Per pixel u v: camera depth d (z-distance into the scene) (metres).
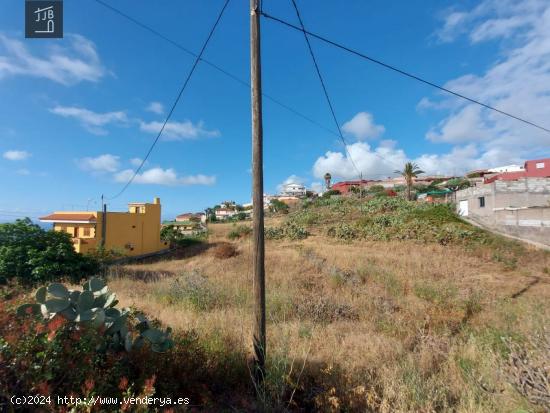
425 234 22.14
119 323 3.62
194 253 20.70
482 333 6.03
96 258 14.92
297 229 26.44
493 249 18.52
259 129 4.60
